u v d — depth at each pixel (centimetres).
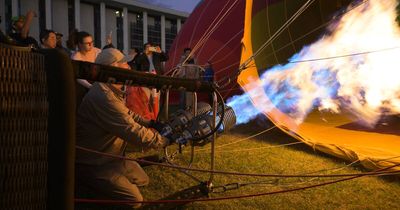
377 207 277
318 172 362
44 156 95
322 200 289
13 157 89
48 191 96
